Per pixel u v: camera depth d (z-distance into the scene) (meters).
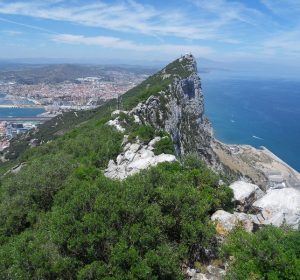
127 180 22.77
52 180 30.66
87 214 17.86
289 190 22.61
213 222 20.61
